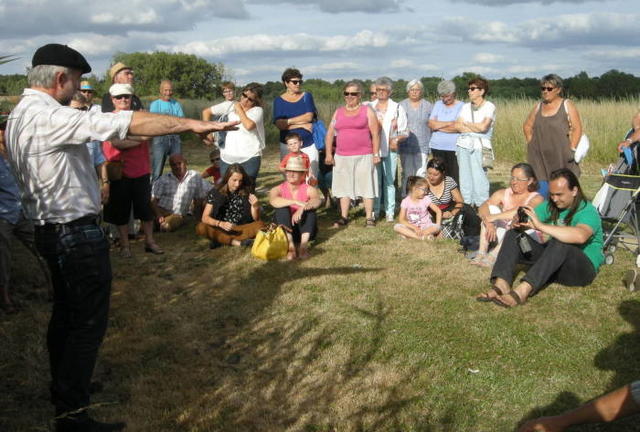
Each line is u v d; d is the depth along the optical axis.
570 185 5.26
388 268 6.14
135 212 6.68
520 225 5.23
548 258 5.11
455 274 5.90
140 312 5.08
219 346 4.45
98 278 3.13
